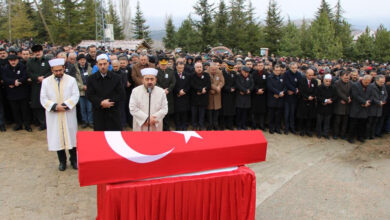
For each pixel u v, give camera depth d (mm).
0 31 27641
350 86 7234
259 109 7555
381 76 7176
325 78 7133
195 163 2766
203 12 32406
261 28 39938
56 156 5320
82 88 6672
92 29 32375
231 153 2914
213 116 7488
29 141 5922
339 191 4625
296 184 4809
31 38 28734
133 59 7816
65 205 3795
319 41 34844
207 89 6918
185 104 7027
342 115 7469
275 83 7242
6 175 4465
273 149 6457
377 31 37250
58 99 4375
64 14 31094
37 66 6160
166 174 2658
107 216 2467
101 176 2416
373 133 7746
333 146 6953
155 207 2590
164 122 7008
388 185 4910
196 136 2904
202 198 2770
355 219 3836
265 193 4461
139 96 4055
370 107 7352
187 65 8141
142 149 2590
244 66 7285
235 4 37094
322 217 3852
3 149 5414
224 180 2830
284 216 3832
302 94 7254
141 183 2547
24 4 31109
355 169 5586
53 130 4395
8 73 6098
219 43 34188
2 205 3684
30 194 3994
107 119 4688
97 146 2492
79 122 7449
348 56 37812
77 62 6773
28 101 6492
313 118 7484
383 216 3941
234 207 2926
